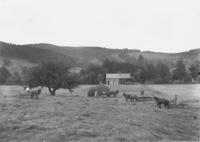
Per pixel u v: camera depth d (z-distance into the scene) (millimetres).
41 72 60438
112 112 27297
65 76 61562
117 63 175875
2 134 17047
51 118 21750
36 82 60688
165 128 21828
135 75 146375
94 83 133625
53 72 60875
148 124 22094
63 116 22969
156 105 38094
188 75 123688
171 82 132625
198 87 58312
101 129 18438
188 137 19547
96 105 33562
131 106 35000
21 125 18922
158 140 17438
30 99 40406
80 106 31250
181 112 30797
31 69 61938
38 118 21750
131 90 86688
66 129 17969
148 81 141625
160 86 101500
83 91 83250
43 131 17672
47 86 61406
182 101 40406
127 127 19594
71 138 16141
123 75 141875
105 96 57844
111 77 136375
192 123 24609
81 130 17750
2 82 135000
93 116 23859
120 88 96125
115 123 20922
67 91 85000
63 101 37344
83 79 132875
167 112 30688
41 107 28859
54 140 15734
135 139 16766
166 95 55500
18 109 26828
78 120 21344
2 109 26562
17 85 111438
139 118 24578
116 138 16422
